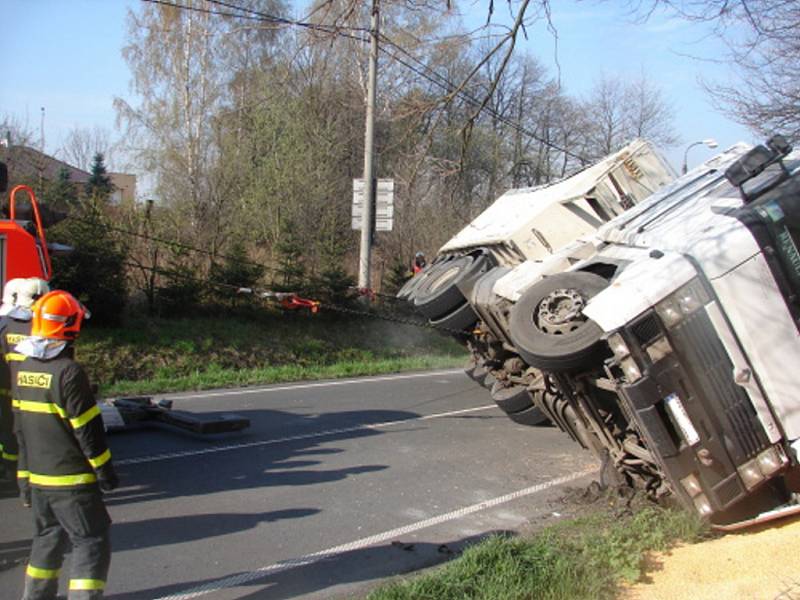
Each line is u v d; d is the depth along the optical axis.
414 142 9.73
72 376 4.24
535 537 5.78
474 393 13.18
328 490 7.34
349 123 22.73
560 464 8.38
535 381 8.01
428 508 6.85
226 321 16.89
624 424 6.36
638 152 9.68
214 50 25.78
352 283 19.08
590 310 5.29
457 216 20.66
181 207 20.83
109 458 4.35
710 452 5.13
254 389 13.16
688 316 5.18
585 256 7.14
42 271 6.73
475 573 4.89
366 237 17.72
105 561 4.42
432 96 9.75
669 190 7.34
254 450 8.84
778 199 5.47
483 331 9.84
